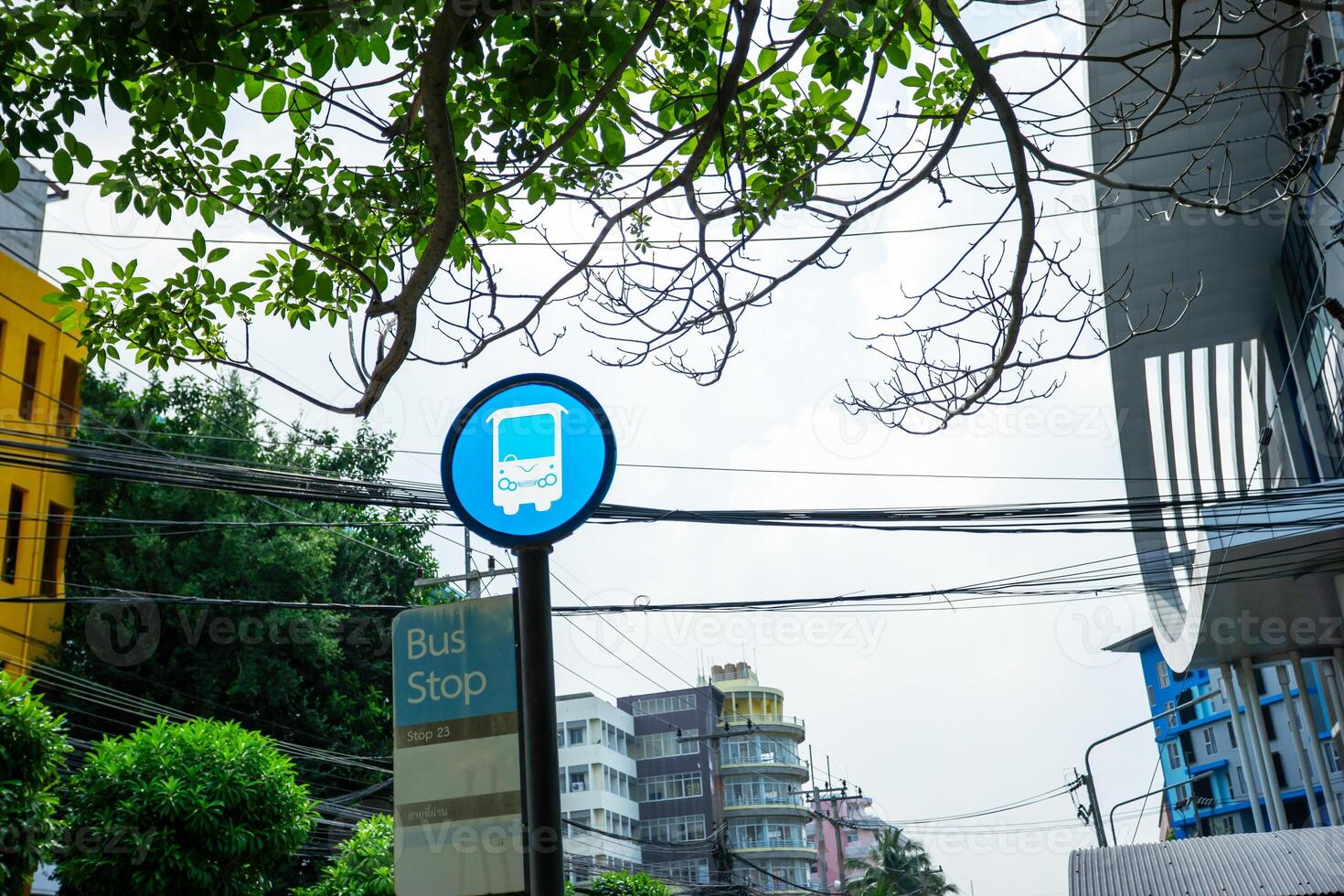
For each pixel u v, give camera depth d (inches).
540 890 120.0
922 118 197.8
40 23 163.8
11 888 400.5
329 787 892.6
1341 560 689.6
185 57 161.5
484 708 147.5
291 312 212.7
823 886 1628.9
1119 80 585.6
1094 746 1170.6
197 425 908.6
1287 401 844.0
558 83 169.3
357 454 995.9
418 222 200.2
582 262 178.5
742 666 2733.8
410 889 142.9
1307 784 896.9
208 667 863.1
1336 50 316.2
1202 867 472.1
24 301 828.0
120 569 840.9
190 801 459.2
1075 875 496.7
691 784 2416.3
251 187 200.2
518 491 131.5
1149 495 904.3
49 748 416.2
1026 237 180.2
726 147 186.5
